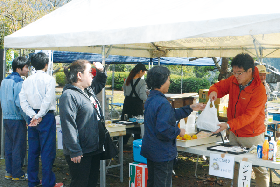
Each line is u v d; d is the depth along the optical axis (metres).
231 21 2.35
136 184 3.40
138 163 3.48
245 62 2.80
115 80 24.92
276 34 4.78
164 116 2.39
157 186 2.50
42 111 3.50
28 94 3.55
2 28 13.17
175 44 6.34
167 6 3.39
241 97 3.01
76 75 2.69
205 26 2.47
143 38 2.88
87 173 2.74
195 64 10.59
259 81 2.94
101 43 3.21
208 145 3.29
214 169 2.85
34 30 4.22
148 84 2.57
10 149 4.23
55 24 4.14
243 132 3.09
